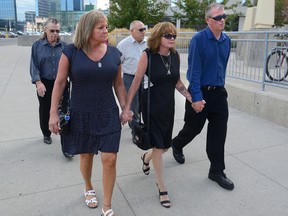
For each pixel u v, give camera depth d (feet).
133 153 13.66
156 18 71.31
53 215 9.25
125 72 15.30
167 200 9.73
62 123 8.54
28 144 14.70
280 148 14.17
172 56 9.78
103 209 9.02
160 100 9.53
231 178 11.45
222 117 10.57
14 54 63.10
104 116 8.52
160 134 9.68
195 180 11.31
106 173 8.72
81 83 8.32
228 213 9.37
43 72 13.55
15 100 23.27
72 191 10.54
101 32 7.97
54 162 12.77
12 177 11.50
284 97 17.33
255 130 16.55
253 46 20.15
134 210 9.50
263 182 11.16
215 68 10.23
